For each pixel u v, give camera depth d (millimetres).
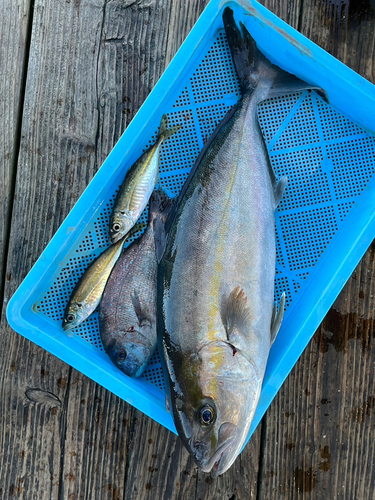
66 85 800
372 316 776
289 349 682
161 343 634
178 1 789
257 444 775
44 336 691
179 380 615
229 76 756
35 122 802
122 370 713
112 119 796
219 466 609
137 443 775
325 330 779
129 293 719
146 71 794
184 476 771
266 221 658
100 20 797
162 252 662
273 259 663
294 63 716
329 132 758
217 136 660
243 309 626
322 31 780
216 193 640
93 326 745
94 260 715
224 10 696
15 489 782
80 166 798
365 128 753
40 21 801
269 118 760
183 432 611
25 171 801
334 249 741
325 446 774
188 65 732
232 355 614
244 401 618
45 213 798
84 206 700
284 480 772
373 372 775
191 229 632
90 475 778
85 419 781
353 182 754
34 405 786
